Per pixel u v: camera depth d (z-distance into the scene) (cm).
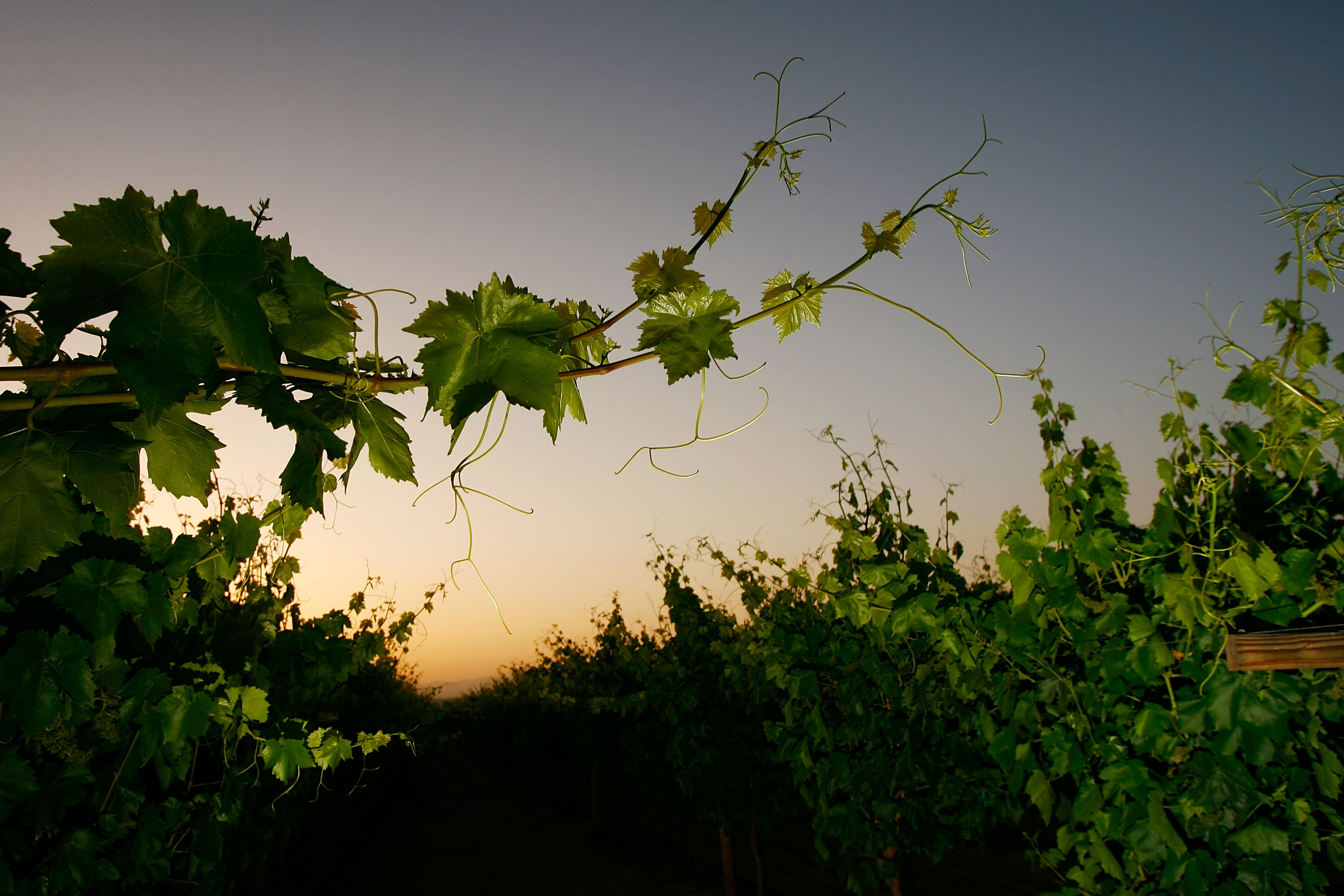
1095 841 239
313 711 369
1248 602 207
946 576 311
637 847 957
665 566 671
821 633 386
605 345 110
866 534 383
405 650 577
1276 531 223
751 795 554
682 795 754
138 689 196
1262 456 219
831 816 372
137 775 196
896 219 96
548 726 1471
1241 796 206
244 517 243
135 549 181
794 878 732
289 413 91
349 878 852
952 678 295
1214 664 208
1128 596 248
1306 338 200
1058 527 243
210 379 88
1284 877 199
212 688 219
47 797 170
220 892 282
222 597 308
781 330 96
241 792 251
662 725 727
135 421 104
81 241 73
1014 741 269
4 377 73
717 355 94
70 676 149
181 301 76
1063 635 253
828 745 368
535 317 90
